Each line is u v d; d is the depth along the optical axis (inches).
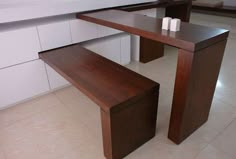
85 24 70.1
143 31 43.9
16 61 59.7
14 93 63.0
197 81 41.5
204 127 53.3
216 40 39.7
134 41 90.9
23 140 51.2
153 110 46.3
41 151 47.9
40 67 65.4
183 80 39.9
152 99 44.2
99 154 46.7
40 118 59.1
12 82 61.3
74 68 51.6
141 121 44.8
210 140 49.3
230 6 156.5
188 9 97.9
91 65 53.3
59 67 52.2
